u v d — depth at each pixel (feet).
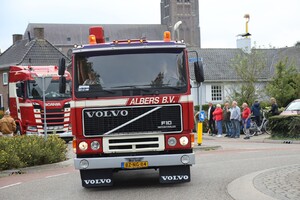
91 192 37.78
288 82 137.08
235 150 67.72
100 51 37.47
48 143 62.85
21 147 59.47
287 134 82.48
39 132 90.63
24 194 38.52
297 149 64.80
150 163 36.37
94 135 36.91
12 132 80.74
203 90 176.35
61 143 65.21
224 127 107.14
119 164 36.45
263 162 50.70
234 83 155.12
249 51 157.89
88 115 36.96
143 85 36.99
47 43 232.73
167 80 37.06
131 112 36.81
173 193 35.32
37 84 91.45
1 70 233.96
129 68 37.29
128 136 36.78
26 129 91.35
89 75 37.27
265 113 100.68
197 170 47.21
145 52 37.45
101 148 36.88
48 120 91.25
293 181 35.99
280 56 184.44
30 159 59.11
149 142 36.76
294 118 81.10
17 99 93.35
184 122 36.73
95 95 36.96
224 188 36.32
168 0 443.73
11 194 38.99
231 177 41.57
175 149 36.86
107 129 36.81
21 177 51.24
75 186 41.39
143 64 37.29
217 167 48.73
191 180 41.09
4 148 59.41
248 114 91.20
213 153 64.80
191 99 36.99
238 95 138.72
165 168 38.29
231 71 180.24
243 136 97.40
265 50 188.65
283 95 134.82
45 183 44.42
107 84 37.11
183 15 439.22
